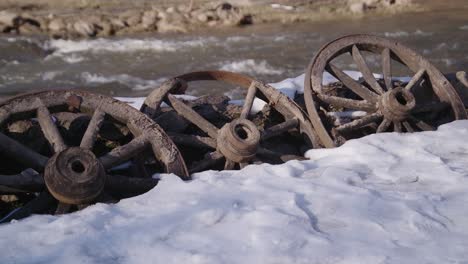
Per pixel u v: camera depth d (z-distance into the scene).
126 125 3.69
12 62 10.15
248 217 3.00
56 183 3.13
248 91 4.20
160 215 3.03
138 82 8.98
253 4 16.28
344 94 4.61
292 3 16.52
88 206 3.18
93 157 3.23
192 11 15.12
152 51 11.20
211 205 3.11
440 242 2.84
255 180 3.40
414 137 4.05
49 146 3.60
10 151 3.30
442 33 12.07
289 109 4.18
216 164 3.83
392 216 3.05
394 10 15.65
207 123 3.96
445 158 3.76
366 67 4.38
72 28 13.09
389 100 4.16
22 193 3.49
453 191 3.31
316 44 11.55
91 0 16.75
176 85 4.07
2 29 12.53
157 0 17.22
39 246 2.79
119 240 2.84
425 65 4.55
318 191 3.27
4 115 3.39
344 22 14.39
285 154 4.10
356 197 3.21
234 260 2.71
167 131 4.02
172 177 3.42
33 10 15.36
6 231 2.91
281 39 12.22
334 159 3.77
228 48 11.38
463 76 4.71
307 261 2.71
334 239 2.85
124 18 14.09
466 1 16.42
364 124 4.20
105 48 11.46
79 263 2.68
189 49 11.35
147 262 2.71
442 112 4.55
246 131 3.79
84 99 3.57
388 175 3.51
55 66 9.96
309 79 4.21
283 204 3.13
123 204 3.15
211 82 8.52
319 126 4.04
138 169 3.66
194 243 2.82
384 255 2.73
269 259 2.71
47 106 3.51
